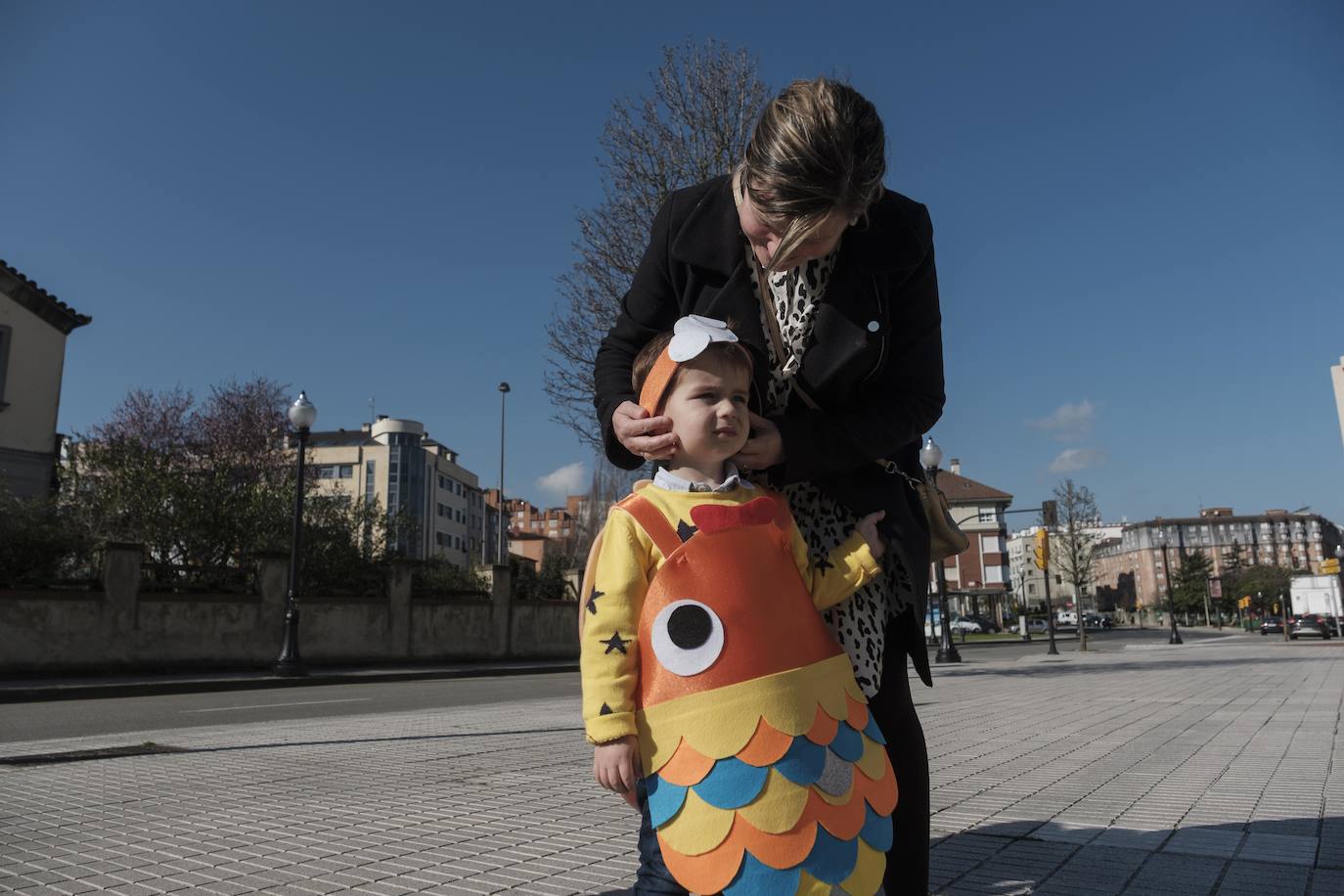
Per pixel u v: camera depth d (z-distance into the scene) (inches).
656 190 610.9
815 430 70.1
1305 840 125.9
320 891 106.0
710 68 613.6
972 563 3085.6
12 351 966.4
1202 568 3944.4
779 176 61.7
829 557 69.9
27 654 615.5
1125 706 354.3
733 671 58.2
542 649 995.9
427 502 3459.6
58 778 192.4
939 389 80.0
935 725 288.5
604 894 104.3
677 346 65.5
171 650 687.7
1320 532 5359.3
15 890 106.7
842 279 73.4
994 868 113.3
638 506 64.6
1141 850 121.6
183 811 155.4
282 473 1193.4
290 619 658.2
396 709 408.2
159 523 816.3
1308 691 425.7
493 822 146.2
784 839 55.2
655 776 57.9
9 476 950.4
